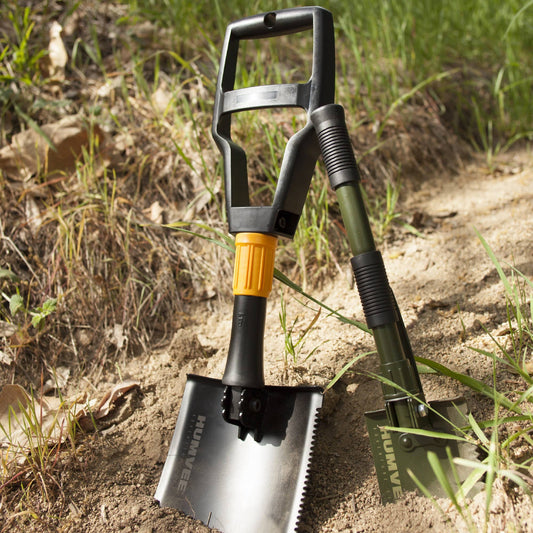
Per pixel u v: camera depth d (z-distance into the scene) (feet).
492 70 5.92
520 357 3.15
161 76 4.81
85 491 2.97
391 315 2.77
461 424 2.77
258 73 4.85
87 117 4.42
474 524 2.60
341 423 3.11
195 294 3.93
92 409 3.27
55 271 3.78
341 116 2.83
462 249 4.00
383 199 4.48
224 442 2.96
